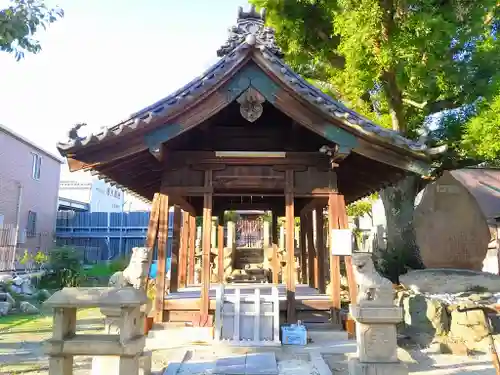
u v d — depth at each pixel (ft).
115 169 24.67
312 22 33.27
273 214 41.98
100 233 89.45
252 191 25.58
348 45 26.12
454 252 35.24
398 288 31.04
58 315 14.17
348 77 28.84
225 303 21.48
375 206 50.75
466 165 33.71
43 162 79.25
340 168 27.17
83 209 103.60
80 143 20.38
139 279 18.79
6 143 67.00
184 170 24.45
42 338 28.43
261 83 21.74
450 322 24.53
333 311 23.41
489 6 27.58
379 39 26.09
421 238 35.68
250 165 24.58
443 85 28.40
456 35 27.94
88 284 60.29
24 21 17.58
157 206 23.98
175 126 21.56
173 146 24.68
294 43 33.81
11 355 23.47
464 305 24.43
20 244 70.08
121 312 14.05
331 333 22.36
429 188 37.22
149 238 23.43
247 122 25.72
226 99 21.68
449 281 28.43
